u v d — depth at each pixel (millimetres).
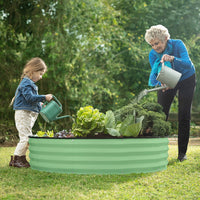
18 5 5547
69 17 5555
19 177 2391
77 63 5855
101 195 1840
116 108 6453
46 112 2854
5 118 5844
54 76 5469
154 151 2578
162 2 6969
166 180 2256
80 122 2662
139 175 2408
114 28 6207
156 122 2822
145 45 6691
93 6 5777
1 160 3326
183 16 7051
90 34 5805
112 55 6328
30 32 5652
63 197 1799
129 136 2586
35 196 1829
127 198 1778
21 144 2947
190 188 2035
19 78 5801
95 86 6191
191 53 6895
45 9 5566
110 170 2436
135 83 6766
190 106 3244
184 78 3246
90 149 2432
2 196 1836
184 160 3137
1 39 5602
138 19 6973
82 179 2258
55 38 5473
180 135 3221
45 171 2600
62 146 2484
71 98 5883
